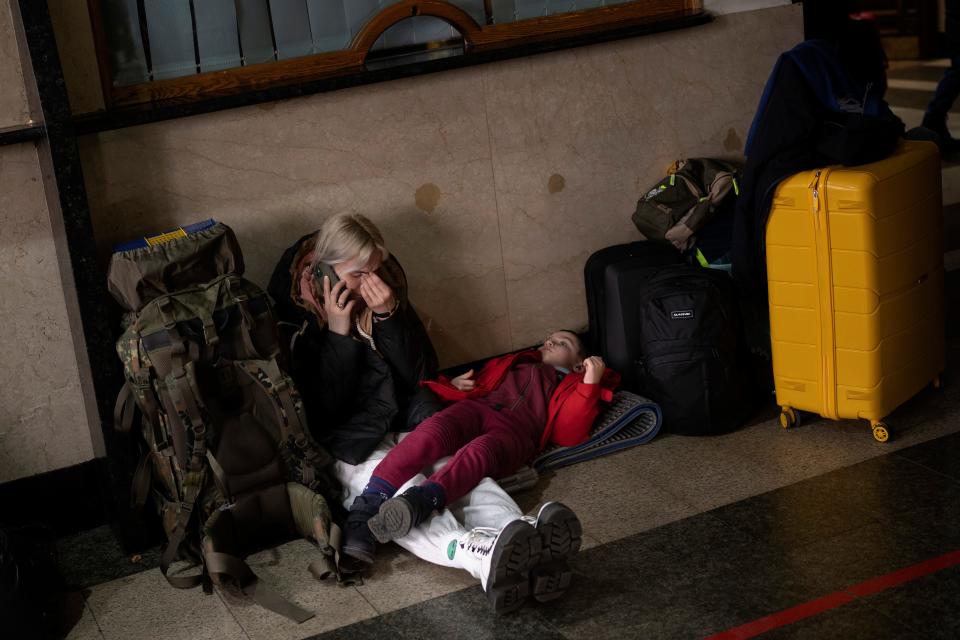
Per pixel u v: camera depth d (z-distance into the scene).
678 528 2.96
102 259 3.27
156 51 3.34
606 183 3.98
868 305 3.17
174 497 2.99
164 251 3.03
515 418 3.36
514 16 3.83
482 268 3.85
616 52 3.88
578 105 3.87
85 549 3.26
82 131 3.15
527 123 3.79
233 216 3.43
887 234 3.15
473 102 3.69
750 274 3.45
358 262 3.18
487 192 3.79
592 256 3.97
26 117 3.08
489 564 2.61
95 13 3.18
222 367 2.96
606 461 3.43
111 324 3.24
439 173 3.69
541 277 3.96
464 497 3.09
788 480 3.16
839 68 3.35
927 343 3.43
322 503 2.96
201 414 2.91
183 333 2.92
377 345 3.33
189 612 2.83
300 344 3.28
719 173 3.85
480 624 2.61
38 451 3.30
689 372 3.45
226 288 3.02
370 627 2.65
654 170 4.05
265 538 3.07
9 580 2.67
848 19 4.21
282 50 3.51
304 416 3.03
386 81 3.52
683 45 3.99
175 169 3.32
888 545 2.75
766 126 3.29
